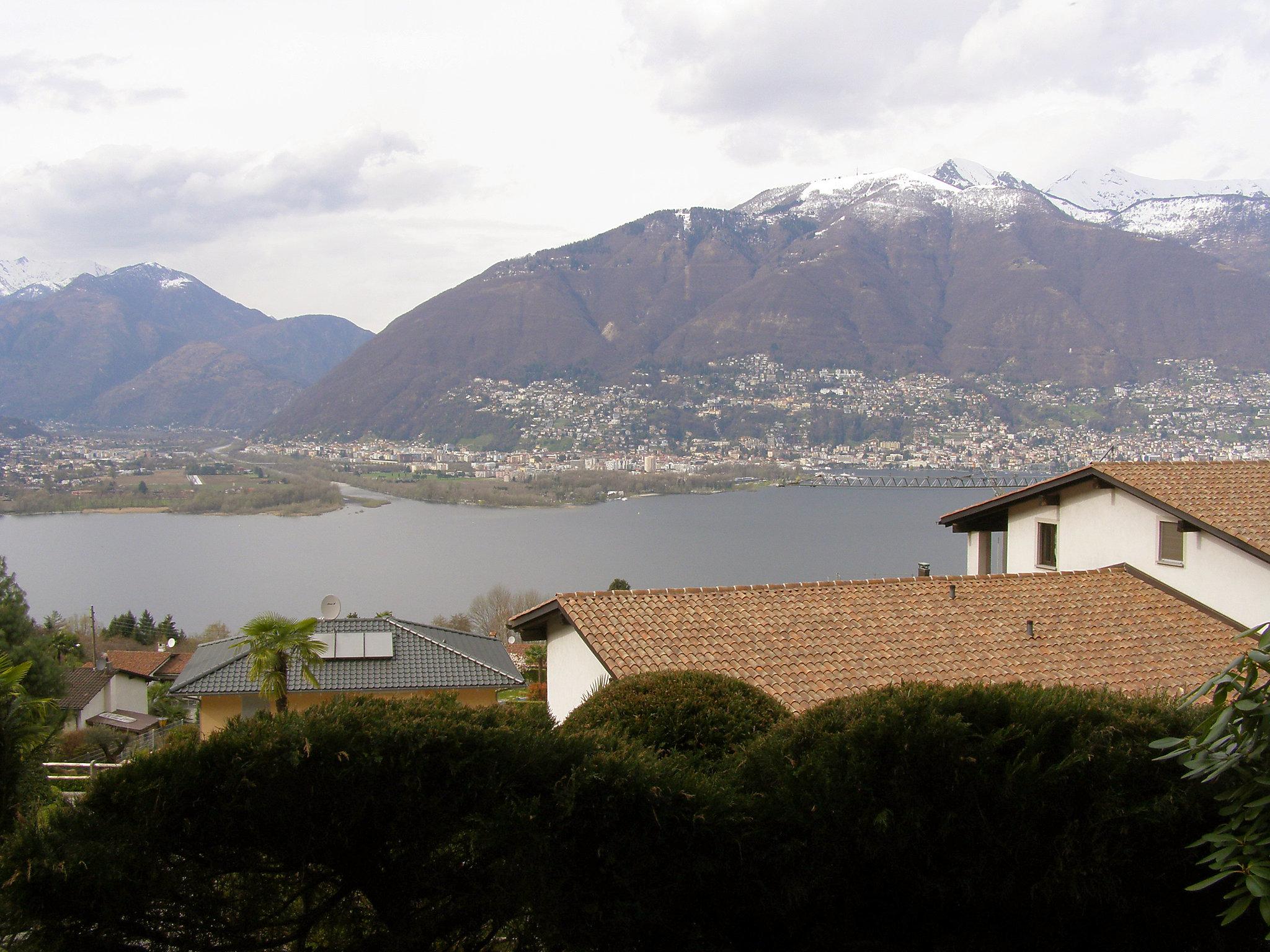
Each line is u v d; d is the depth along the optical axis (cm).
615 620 1403
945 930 643
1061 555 1802
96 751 3291
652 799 623
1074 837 606
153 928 596
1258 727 500
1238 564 1491
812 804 634
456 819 621
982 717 647
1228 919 486
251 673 2048
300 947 632
